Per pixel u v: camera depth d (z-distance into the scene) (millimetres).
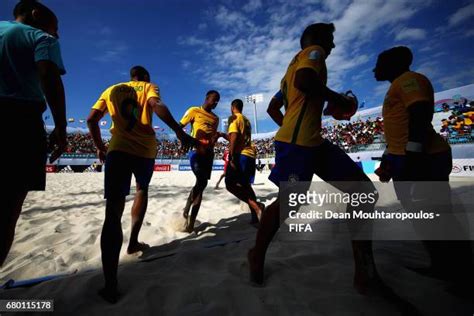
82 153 29250
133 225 2307
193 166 3047
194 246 2500
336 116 1611
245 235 2809
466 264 1539
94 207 4680
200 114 3152
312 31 1628
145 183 2230
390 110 1752
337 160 1562
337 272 1729
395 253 2059
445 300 1396
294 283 1604
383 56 1815
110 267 1523
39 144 1422
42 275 1993
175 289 1579
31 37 1384
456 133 12078
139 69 2258
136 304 1445
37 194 6531
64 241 2750
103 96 2145
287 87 1660
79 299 1504
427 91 1518
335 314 1303
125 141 1914
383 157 1828
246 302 1418
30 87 1393
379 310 1319
